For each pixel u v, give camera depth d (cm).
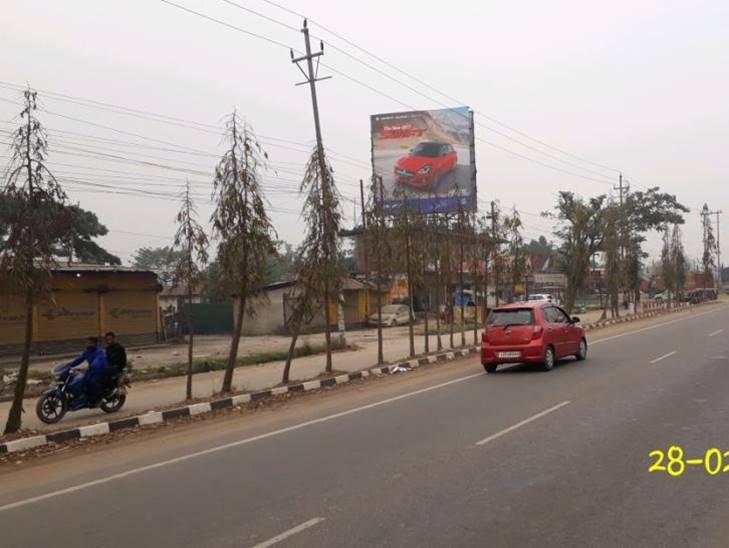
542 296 4788
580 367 1602
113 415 1240
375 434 916
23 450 977
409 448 815
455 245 2397
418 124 3944
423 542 506
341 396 1366
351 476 699
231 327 3916
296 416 1131
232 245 1353
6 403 1462
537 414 997
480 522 545
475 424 945
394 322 4084
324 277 1583
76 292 2791
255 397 1377
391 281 2314
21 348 2642
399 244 2033
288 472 732
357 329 3938
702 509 562
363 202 1995
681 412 966
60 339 2730
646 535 507
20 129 1010
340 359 2147
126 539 546
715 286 10269
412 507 589
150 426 1142
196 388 1560
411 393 1322
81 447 993
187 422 1164
